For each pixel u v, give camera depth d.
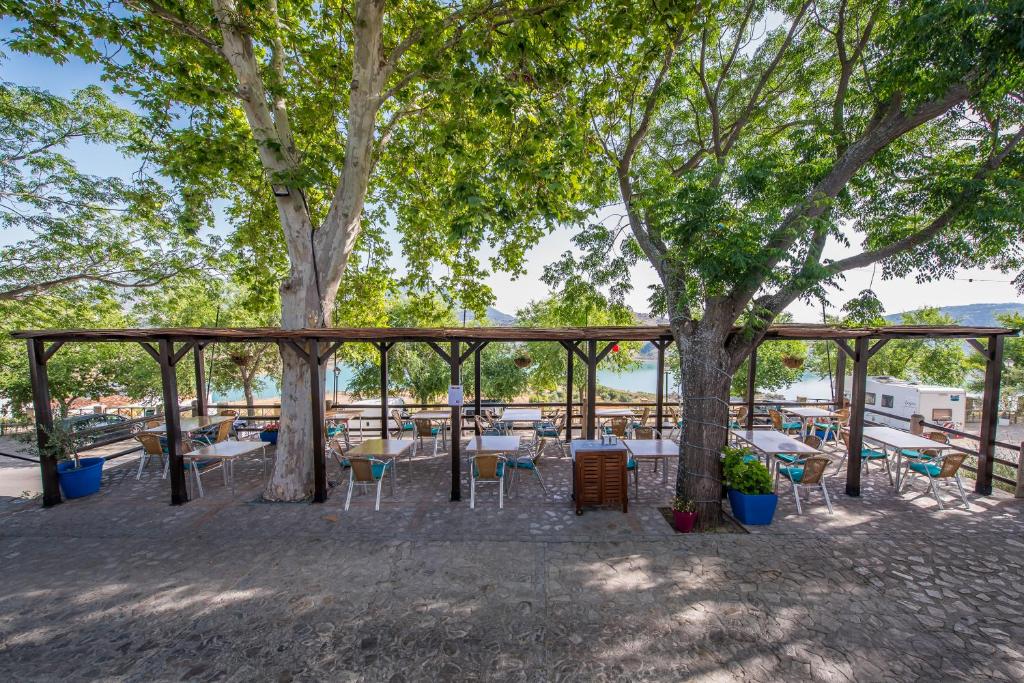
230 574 4.78
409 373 16.97
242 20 6.37
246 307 10.48
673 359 12.33
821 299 5.45
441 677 3.33
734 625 3.87
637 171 8.07
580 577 4.66
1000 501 6.61
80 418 8.73
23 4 5.68
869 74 6.49
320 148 8.91
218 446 7.32
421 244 11.23
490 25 6.45
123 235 12.07
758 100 8.54
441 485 7.55
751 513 5.83
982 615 3.97
